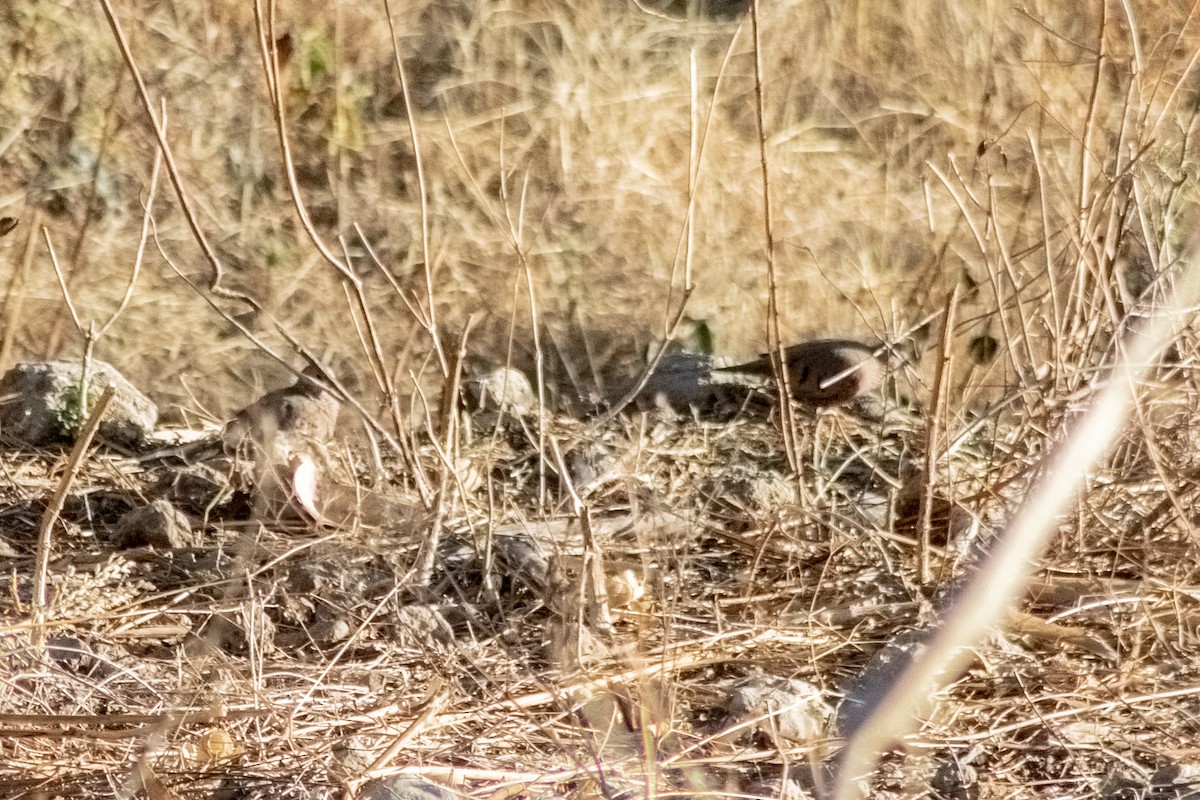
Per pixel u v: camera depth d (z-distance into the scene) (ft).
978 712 19.48
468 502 26.61
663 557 23.50
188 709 17.63
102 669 20.08
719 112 57.47
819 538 25.00
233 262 47.67
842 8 59.98
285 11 55.88
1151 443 21.65
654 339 45.88
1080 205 24.45
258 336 43.83
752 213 53.57
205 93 53.21
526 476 28.96
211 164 51.60
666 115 56.24
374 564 23.88
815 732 18.74
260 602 21.65
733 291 49.39
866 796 17.30
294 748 17.78
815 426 29.78
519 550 23.85
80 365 31.83
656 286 48.44
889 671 19.58
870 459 30.12
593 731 18.02
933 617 21.15
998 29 58.65
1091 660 20.92
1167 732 19.15
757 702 19.04
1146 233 24.32
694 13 63.21
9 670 19.43
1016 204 48.60
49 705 18.90
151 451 30.07
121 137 51.26
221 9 54.85
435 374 39.81
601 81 57.26
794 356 34.19
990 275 25.36
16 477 27.91
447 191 52.60
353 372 41.24
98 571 23.31
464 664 20.58
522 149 54.39
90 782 17.19
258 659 20.15
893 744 18.24
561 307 46.83
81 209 48.44
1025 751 18.75
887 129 57.57
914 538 25.05
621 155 54.65
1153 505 24.75
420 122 54.80
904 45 59.31
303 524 25.68
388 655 20.71
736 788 17.28
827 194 54.44
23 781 17.08
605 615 21.43
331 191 51.31
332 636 21.49
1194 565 22.45
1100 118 35.14
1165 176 29.55
